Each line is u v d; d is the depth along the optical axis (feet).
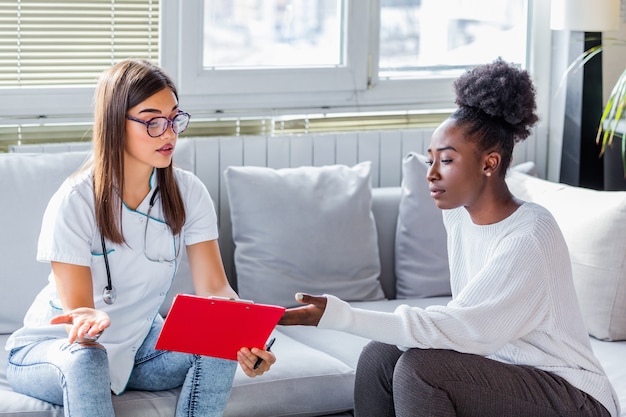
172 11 11.87
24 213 9.77
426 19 13.39
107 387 7.50
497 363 7.35
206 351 7.44
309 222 11.12
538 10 13.76
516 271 7.24
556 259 7.34
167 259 8.39
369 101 13.15
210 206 8.80
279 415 8.68
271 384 8.70
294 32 12.65
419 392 7.17
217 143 11.82
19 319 9.66
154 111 7.94
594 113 13.23
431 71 13.56
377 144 12.76
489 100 7.43
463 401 7.22
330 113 12.94
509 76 7.47
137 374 8.29
